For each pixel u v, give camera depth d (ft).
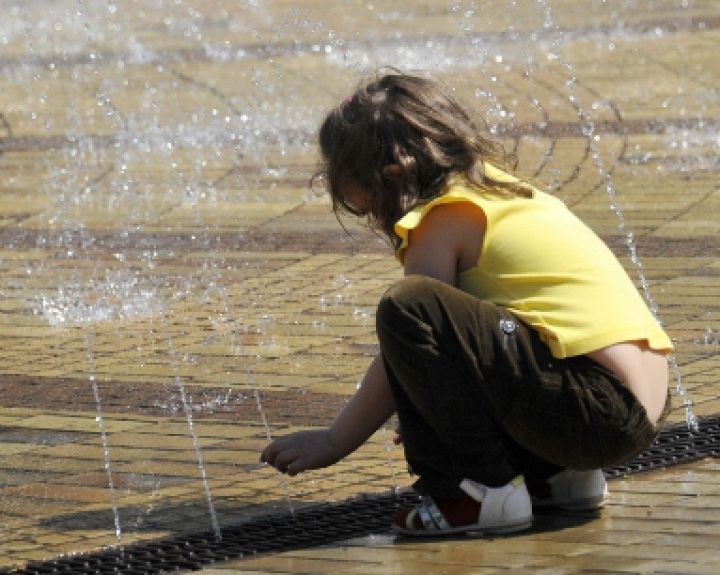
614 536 29.17
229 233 67.00
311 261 61.52
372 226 32.68
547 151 79.82
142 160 83.15
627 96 93.35
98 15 143.64
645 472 34.35
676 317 49.73
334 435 31.24
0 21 142.82
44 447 39.45
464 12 131.03
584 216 66.08
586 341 29.43
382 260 61.26
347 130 31.01
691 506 31.27
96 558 30.53
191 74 108.58
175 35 129.08
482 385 29.17
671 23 120.06
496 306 29.71
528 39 115.75
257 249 64.03
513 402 29.27
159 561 30.09
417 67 105.09
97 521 33.42
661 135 82.38
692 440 36.81
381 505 33.37
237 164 80.94
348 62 109.50
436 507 30.25
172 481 36.27
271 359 47.70
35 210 73.10
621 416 29.50
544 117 88.43
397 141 30.68
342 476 36.19
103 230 68.54
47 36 132.77
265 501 34.37
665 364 31.27
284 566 28.96
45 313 55.11
